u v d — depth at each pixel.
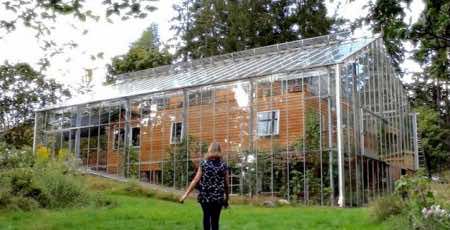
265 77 24.72
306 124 22.81
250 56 31.44
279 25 44.94
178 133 27.02
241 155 24.12
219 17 46.62
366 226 11.88
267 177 23.02
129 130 28.89
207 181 9.44
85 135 30.69
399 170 28.53
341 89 22.75
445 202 11.15
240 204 19.53
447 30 7.92
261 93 24.69
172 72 34.31
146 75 35.84
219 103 25.86
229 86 25.83
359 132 23.84
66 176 17.33
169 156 26.64
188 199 20.09
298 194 22.00
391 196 12.38
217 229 9.43
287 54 28.98
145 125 28.34
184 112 26.88
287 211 15.47
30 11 11.22
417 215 10.48
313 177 21.98
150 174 27.39
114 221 12.76
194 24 47.88
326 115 22.47
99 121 30.28
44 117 32.72
